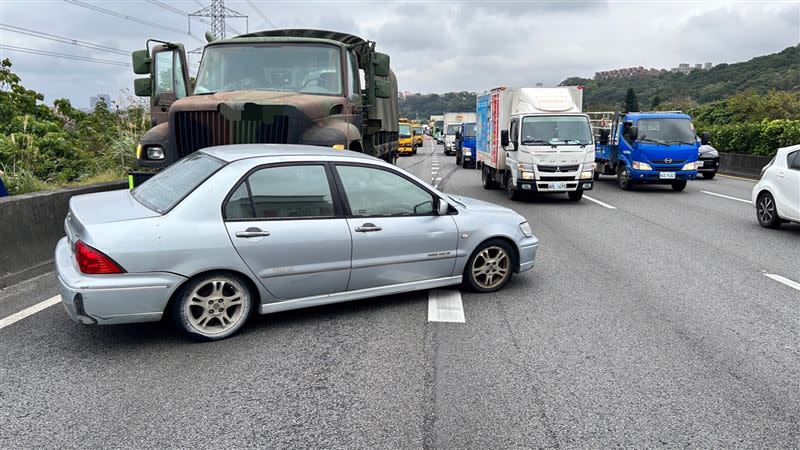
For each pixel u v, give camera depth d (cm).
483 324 542
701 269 768
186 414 371
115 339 498
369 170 557
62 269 472
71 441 339
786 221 1078
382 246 556
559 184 1464
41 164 1320
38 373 430
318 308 584
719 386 416
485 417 370
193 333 484
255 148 561
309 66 891
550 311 582
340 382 418
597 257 839
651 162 1733
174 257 464
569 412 377
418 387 411
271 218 505
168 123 795
